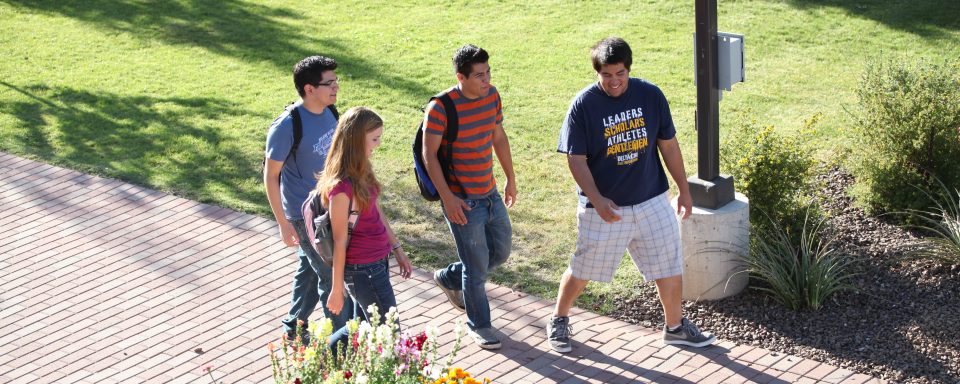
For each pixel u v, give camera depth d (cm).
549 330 2409
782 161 2798
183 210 3356
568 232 3181
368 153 1983
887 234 3020
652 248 2266
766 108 4347
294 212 2166
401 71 5016
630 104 2169
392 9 6162
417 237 3150
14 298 2747
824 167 3597
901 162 3097
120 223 3256
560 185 3594
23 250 3059
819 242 2719
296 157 2141
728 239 2547
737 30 5516
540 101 4538
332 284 2048
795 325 2472
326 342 1802
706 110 2481
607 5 6072
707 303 2591
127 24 5853
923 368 2259
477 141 2225
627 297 2672
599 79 2147
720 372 2270
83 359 2412
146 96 4647
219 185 3594
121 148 3981
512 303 2670
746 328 2470
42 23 5891
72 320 2616
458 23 5850
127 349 2459
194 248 3055
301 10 6153
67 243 3106
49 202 3438
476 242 2292
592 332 2484
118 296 2752
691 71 4872
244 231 3180
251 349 2445
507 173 2409
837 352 2341
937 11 5672
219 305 2686
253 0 6362
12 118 4328
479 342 2397
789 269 2600
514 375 2288
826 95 4494
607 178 2206
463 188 2256
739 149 2838
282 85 4825
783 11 5822
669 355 2355
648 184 2231
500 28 5728
